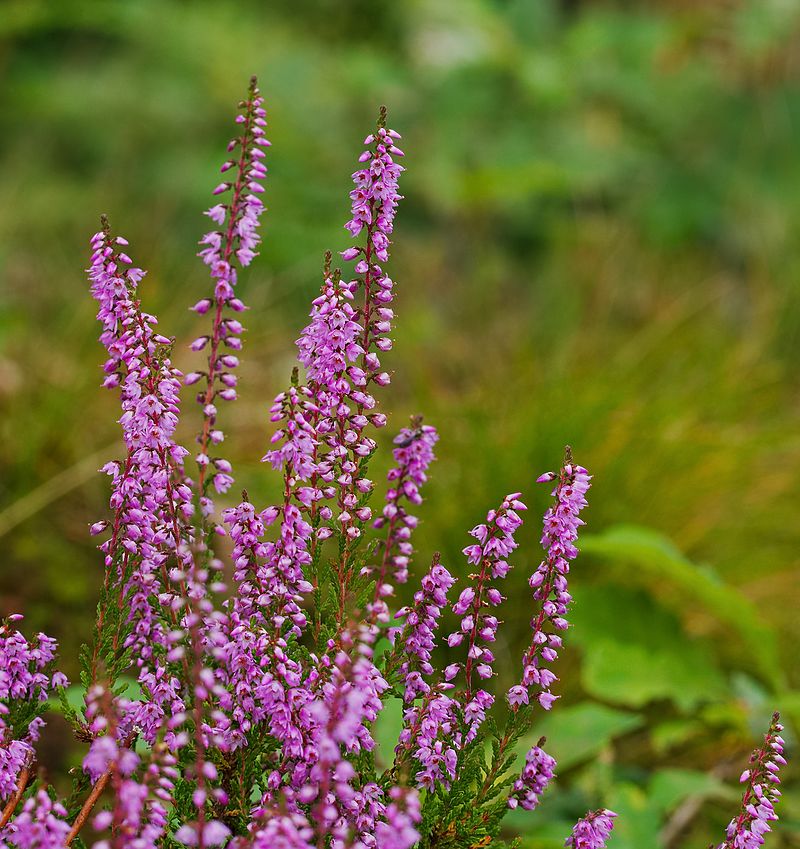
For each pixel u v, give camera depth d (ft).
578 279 6.65
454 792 2.55
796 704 3.32
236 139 2.52
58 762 3.28
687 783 3.16
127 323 2.49
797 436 4.54
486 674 2.56
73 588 3.79
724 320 6.31
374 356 2.54
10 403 4.37
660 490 4.10
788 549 4.22
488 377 5.12
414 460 2.54
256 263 6.15
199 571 2.47
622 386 4.64
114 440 4.37
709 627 3.97
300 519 2.52
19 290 5.72
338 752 2.43
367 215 2.52
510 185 6.76
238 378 2.53
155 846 2.48
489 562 2.53
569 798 3.14
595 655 3.49
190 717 2.50
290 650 2.54
